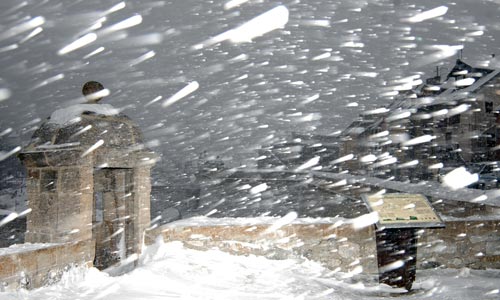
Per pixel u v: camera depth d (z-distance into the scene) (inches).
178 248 289.3
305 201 1311.5
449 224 306.0
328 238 299.4
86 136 263.4
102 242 315.0
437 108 1168.2
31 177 267.1
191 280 243.4
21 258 205.6
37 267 215.0
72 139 260.5
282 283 252.8
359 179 1064.8
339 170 1803.6
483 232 305.9
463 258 304.2
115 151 281.7
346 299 229.0
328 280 269.1
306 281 261.3
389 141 1322.6
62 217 257.1
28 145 268.7
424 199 268.2
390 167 1331.2
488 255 304.7
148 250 294.7
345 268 297.1
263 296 222.7
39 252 216.8
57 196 258.7
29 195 266.2
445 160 1138.0
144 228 309.3
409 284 253.4
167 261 265.9
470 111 1074.1
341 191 1012.5
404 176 1261.1
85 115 272.2
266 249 295.0
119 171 313.3
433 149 1178.6
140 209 308.0
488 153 1055.0
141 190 310.7
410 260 253.9
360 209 815.1
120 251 309.9
